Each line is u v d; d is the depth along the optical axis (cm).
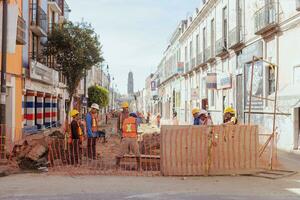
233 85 2817
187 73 4747
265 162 1334
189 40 4650
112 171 1282
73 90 3409
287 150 1873
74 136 1434
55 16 3981
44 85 3281
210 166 1241
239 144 1258
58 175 1231
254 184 1099
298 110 1834
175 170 1230
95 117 1568
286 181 1147
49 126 3403
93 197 913
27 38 2716
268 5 2073
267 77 2161
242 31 2559
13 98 2355
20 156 1346
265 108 2150
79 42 3259
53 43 3228
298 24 1775
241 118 2631
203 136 1245
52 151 1405
